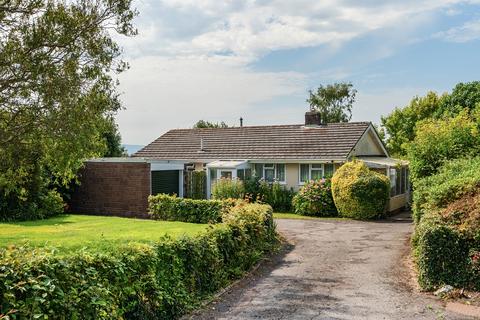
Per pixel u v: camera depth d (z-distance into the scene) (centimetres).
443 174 1488
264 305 879
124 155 4856
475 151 1781
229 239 1098
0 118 1166
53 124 1128
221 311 841
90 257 635
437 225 1005
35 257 565
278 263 1282
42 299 511
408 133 4681
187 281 880
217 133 3600
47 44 1114
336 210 2542
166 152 3488
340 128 3108
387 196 2433
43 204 2298
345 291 979
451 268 979
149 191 2486
